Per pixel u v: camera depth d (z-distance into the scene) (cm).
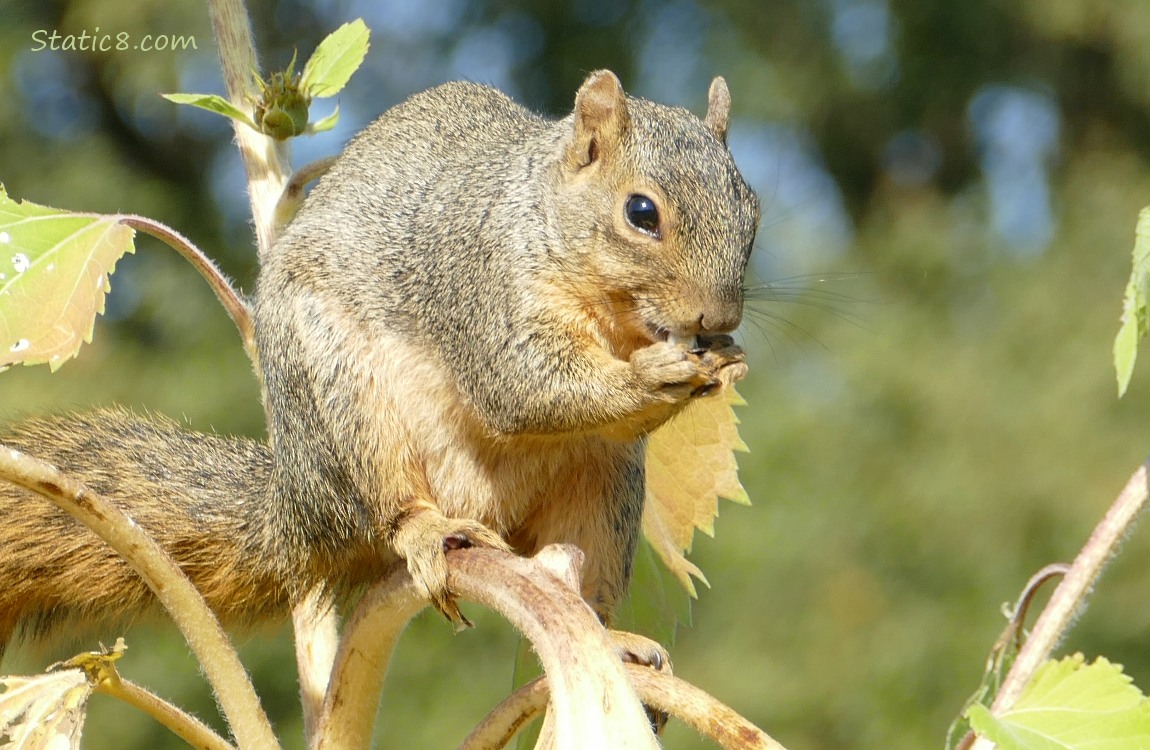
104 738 462
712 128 282
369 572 279
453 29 644
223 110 275
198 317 537
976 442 539
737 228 276
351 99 636
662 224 276
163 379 515
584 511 278
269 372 279
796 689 517
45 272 269
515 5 639
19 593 278
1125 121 661
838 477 541
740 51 633
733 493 280
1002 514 529
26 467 263
